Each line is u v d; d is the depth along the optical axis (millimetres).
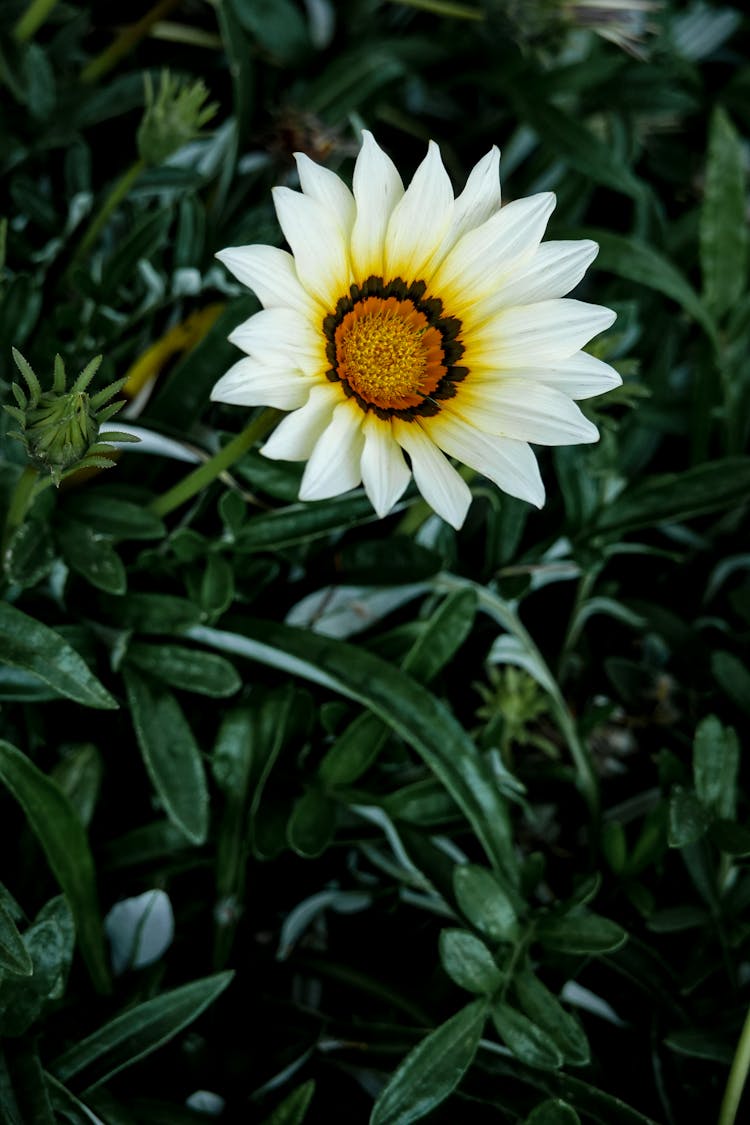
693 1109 512
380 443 419
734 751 512
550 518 571
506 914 486
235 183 583
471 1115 498
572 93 625
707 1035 505
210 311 532
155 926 493
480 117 626
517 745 560
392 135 622
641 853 520
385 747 512
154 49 602
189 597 507
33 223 559
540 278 430
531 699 539
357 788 513
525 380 427
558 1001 481
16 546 479
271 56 598
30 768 467
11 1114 445
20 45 540
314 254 415
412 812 503
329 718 507
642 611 572
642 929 535
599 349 498
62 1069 458
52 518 489
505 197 615
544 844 551
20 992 451
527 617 583
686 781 526
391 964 532
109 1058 461
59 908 454
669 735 568
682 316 613
